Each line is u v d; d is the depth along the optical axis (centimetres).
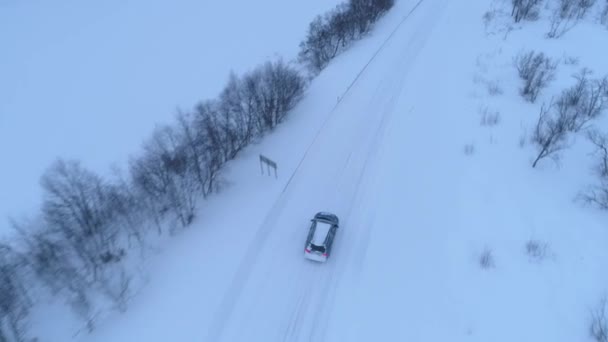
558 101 2941
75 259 2095
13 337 1706
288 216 2427
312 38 4681
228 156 2952
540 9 4569
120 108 4166
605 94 2898
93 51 5806
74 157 3341
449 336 1664
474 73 3569
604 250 1898
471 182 2411
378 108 3409
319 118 3378
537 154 2534
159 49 5681
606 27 4050
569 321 1634
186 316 1853
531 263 1886
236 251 2181
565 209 2145
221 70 4803
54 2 8000
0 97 4706
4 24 7094
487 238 2044
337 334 1759
